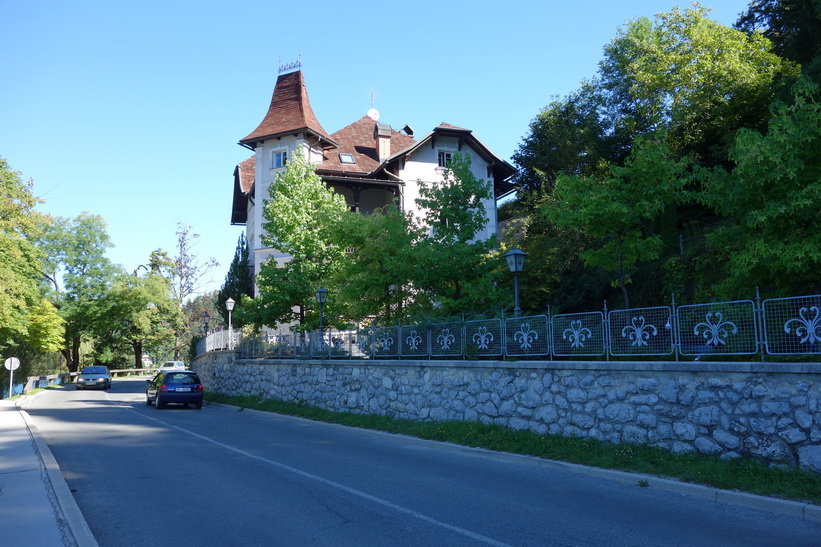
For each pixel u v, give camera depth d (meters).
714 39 28.88
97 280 55.06
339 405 17.06
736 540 5.48
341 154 35.81
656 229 25.80
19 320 35.56
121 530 6.06
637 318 9.25
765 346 7.68
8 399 28.06
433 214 18.11
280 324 28.69
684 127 29.03
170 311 58.50
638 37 33.53
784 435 7.16
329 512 6.63
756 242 9.13
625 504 6.85
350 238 18.94
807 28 25.89
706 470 7.46
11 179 34.62
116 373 62.16
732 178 10.45
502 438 10.69
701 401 8.10
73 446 12.04
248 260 35.56
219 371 28.59
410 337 14.55
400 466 9.48
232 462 9.97
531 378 10.80
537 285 24.12
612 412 9.29
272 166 34.12
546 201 27.70
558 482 8.11
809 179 8.95
